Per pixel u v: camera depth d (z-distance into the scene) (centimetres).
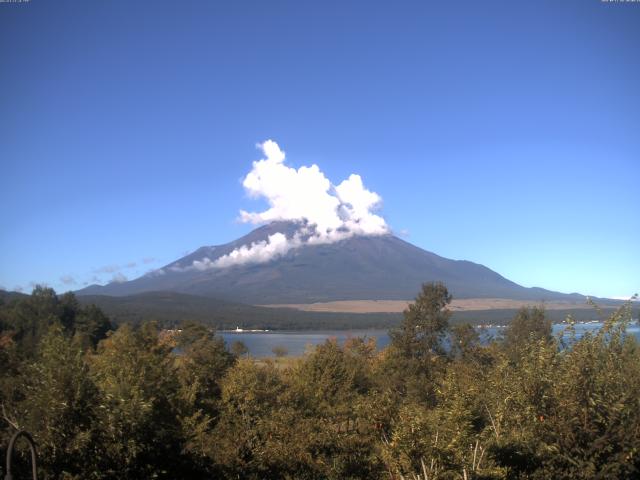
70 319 8156
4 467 901
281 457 1378
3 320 7006
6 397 1081
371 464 1219
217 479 1273
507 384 991
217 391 2350
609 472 849
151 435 1068
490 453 914
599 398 866
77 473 942
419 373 3209
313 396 2080
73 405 973
